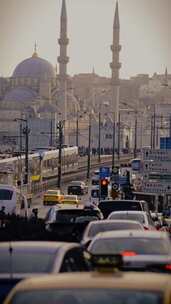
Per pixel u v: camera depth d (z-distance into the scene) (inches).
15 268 1031.0
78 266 1133.7
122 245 1316.4
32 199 7057.1
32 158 7775.6
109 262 874.1
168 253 1291.8
